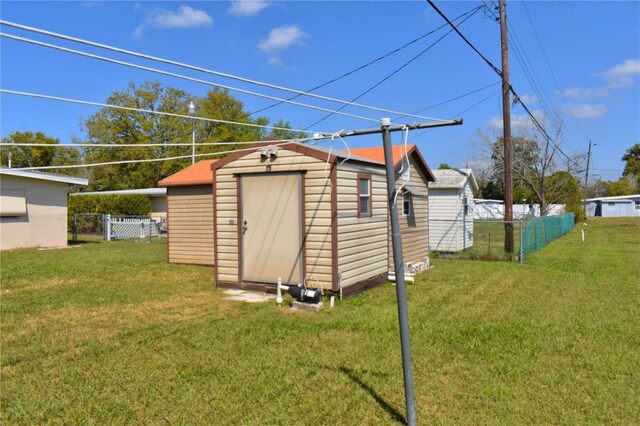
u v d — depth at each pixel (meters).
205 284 9.16
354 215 8.37
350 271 8.17
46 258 13.20
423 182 12.92
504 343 5.27
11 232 15.36
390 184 3.12
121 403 3.74
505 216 13.61
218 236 8.91
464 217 16.78
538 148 27.20
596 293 8.25
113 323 6.14
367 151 12.11
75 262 12.34
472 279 9.94
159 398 3.84
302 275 7.99
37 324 6.06
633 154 69.19
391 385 4.09
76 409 3.63
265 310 6.92
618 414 3.53
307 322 6.20
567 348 5.10
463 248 16.31
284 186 8.16
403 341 3.13
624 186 65.25
